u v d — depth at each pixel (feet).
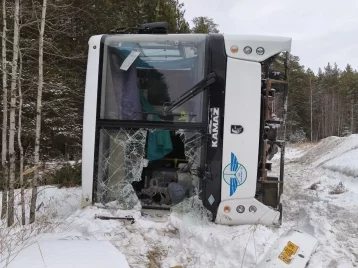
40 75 22.66
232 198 16.63
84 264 10.85
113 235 15.48
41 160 44.75
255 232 15.62
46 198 26.27
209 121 16.75
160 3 56.75
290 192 26.53
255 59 16.53
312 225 17.83
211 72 16.65
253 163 16.49
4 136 24.70
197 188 17.11
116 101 17.56
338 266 14.55
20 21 27.96
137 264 13.85
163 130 17.38
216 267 14.19
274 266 13.94
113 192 17.65
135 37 17.39
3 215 20.83
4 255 11.66
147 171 18.84
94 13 46.50
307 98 207.41
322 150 49.55
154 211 17.95
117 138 17.54
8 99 33.01
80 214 16.97
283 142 16.96
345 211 19.80
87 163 17.51
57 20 37.09
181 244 15.49
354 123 218.18
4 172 24.26
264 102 16.81
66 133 48.24
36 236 14.99
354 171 29.89
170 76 17.62
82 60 45.91
